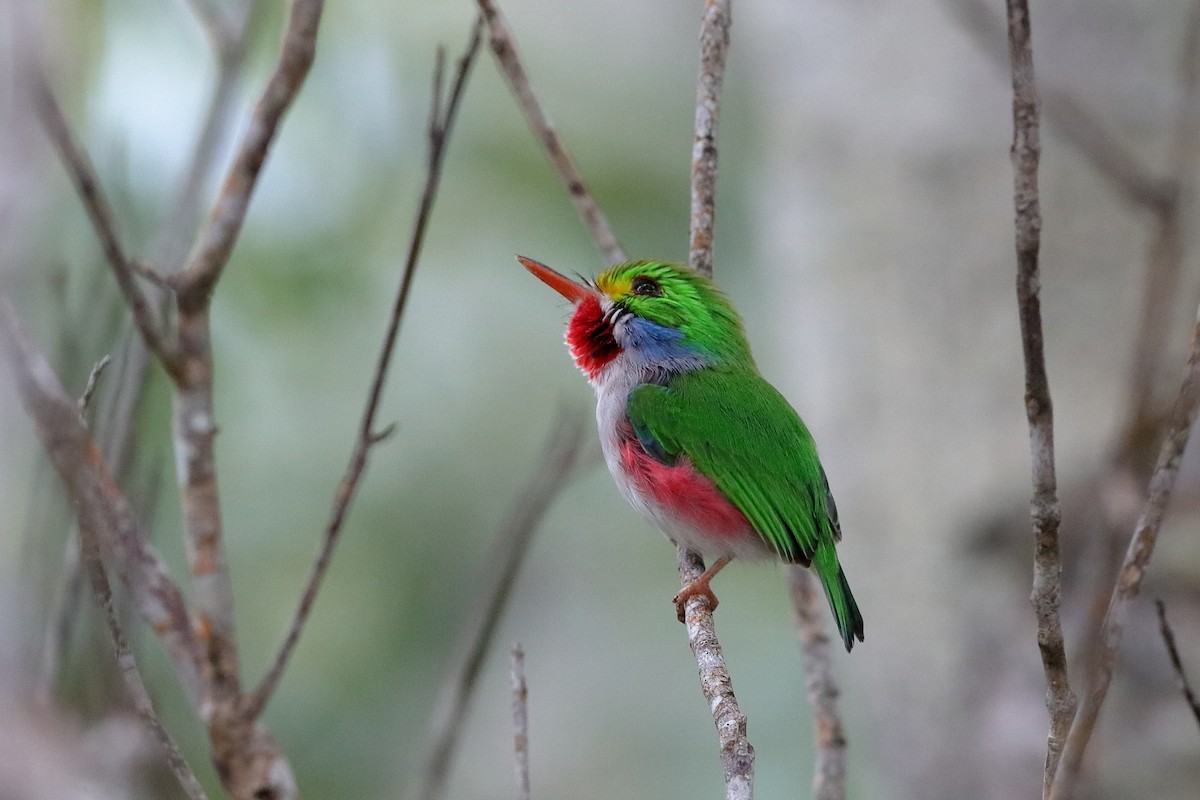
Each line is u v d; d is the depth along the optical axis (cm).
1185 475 921
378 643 1347
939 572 1035
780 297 1191
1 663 648
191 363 496
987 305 1048
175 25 1196
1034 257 555
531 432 1454
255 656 1316
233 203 498
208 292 498
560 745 1454
